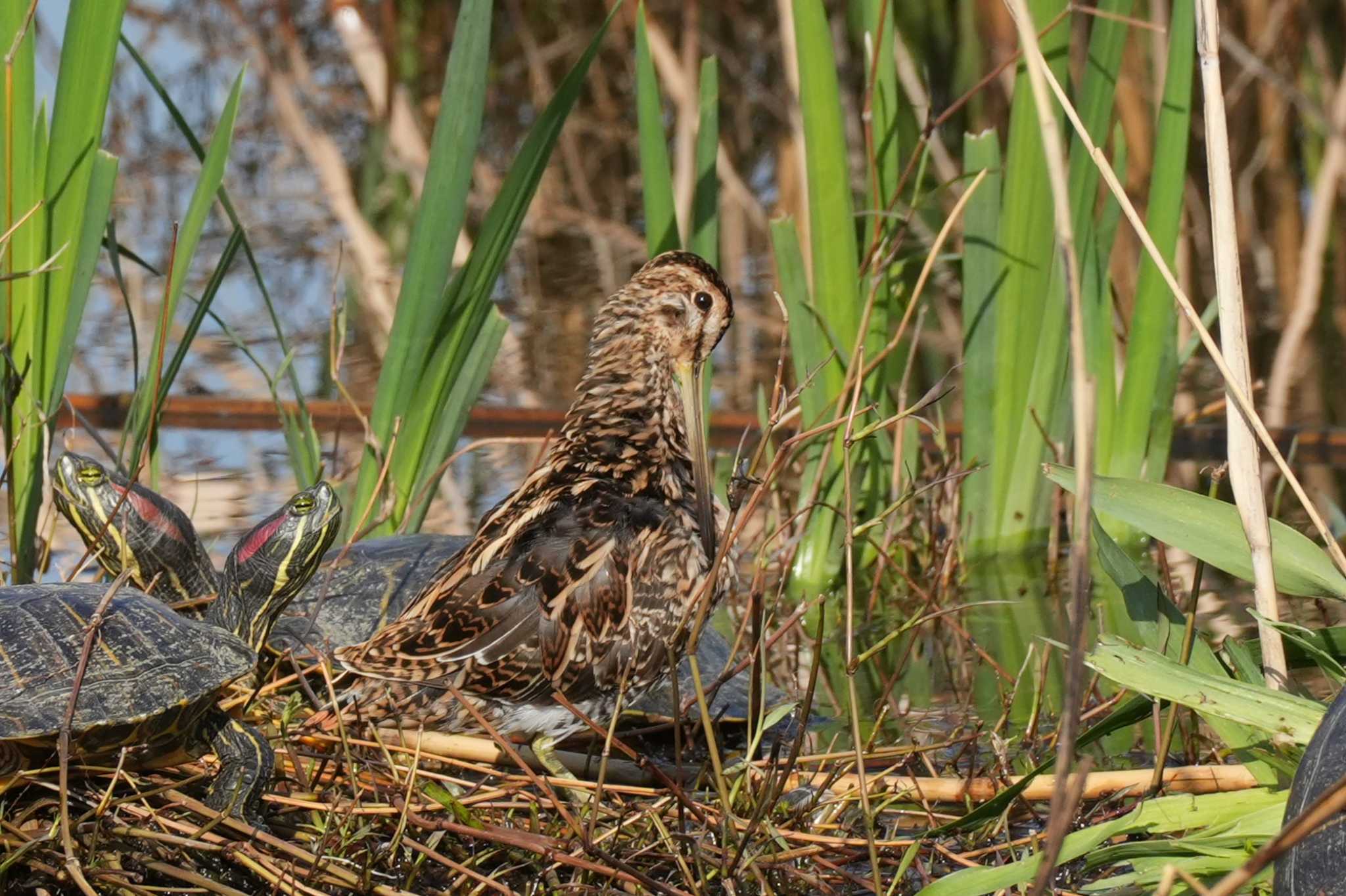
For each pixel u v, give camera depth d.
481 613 8.28
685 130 20.19
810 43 11.66
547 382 16.31
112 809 7.22
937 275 18.92
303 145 21.94
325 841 6.94
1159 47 18.78
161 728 7.27
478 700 8.34
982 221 12.46
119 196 21.59
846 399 12.14
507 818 7.64
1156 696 6.97
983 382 12.74
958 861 7.25
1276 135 20.44
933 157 19.77
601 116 23.12
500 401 15.79
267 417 15.27
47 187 10.11
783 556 11.95
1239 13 20.19
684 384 9.74
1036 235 12.36
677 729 7.45
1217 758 8.31
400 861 7.27
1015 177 12.28
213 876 7.11
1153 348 12.55
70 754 7.20
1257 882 6.55
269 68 22.28
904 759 8.52
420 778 7.91
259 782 7.33
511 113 23.72
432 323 10.87
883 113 12.30
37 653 7.25
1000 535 12.93
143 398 10.59
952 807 8.02
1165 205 12.29
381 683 8.49
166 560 9.39
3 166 10.06
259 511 12.75
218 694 7.58
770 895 7.02
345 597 9.56
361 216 21.55
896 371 13.65
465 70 10.45
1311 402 15.66
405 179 22.14
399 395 11.05
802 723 7.37
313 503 8.52
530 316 18.39
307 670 8.87
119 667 7.25
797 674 10.05
